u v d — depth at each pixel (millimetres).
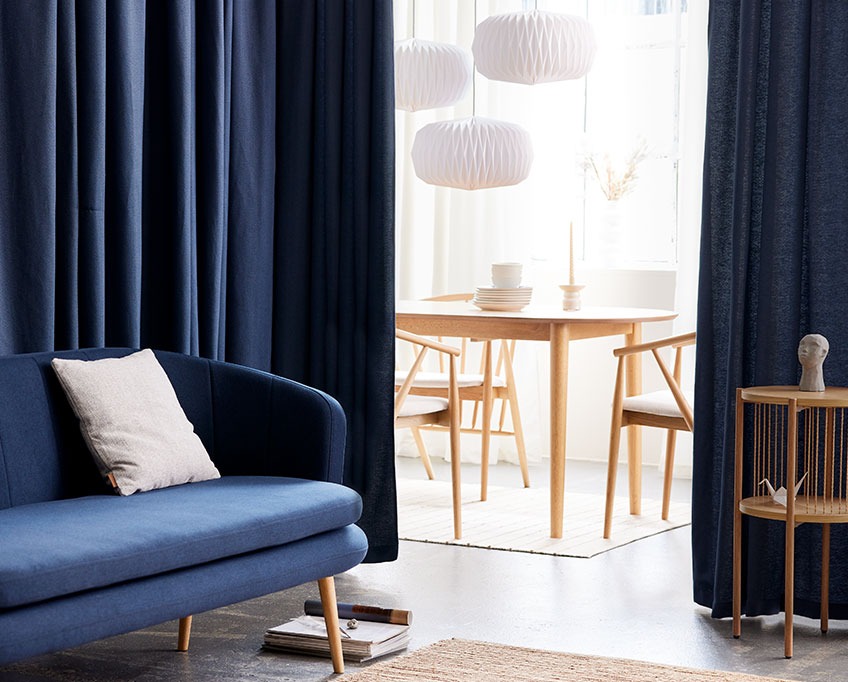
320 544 2920
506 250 6293
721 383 3537
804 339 3289
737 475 3330
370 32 4012
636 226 6219
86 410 2992
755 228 3486
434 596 3656
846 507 3238
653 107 6156
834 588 3439
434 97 5207
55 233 3209
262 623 3359
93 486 3080
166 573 2541
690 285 5832
